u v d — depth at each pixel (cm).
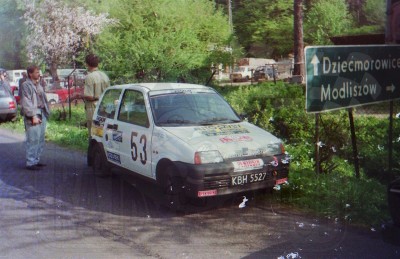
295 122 909
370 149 747
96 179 738
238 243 477
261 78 2288
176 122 625
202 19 1672
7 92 1584
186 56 1510
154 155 605
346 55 525
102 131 743
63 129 1273
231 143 576
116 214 569
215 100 687
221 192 555
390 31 558
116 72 1501
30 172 791
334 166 684
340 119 772
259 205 600
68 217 556
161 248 466
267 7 3033
